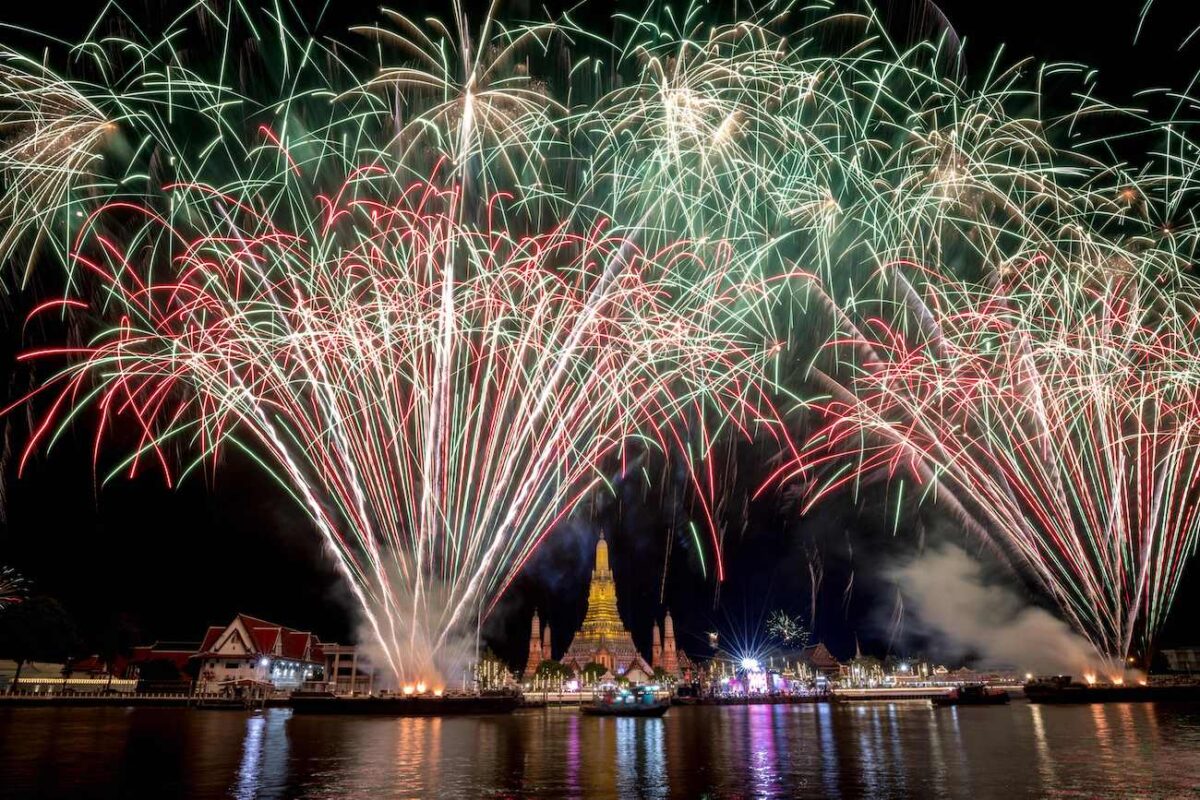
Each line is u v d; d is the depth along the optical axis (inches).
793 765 1307.8
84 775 1180.5
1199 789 1032.8
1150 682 2947.8
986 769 1229.1
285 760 1364.4
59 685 3870.6
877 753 1475.1
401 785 1098.7
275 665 4451.3
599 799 994.1
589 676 6486.2
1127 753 1403.8
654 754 1485.0
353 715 2586.1
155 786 1082.7
